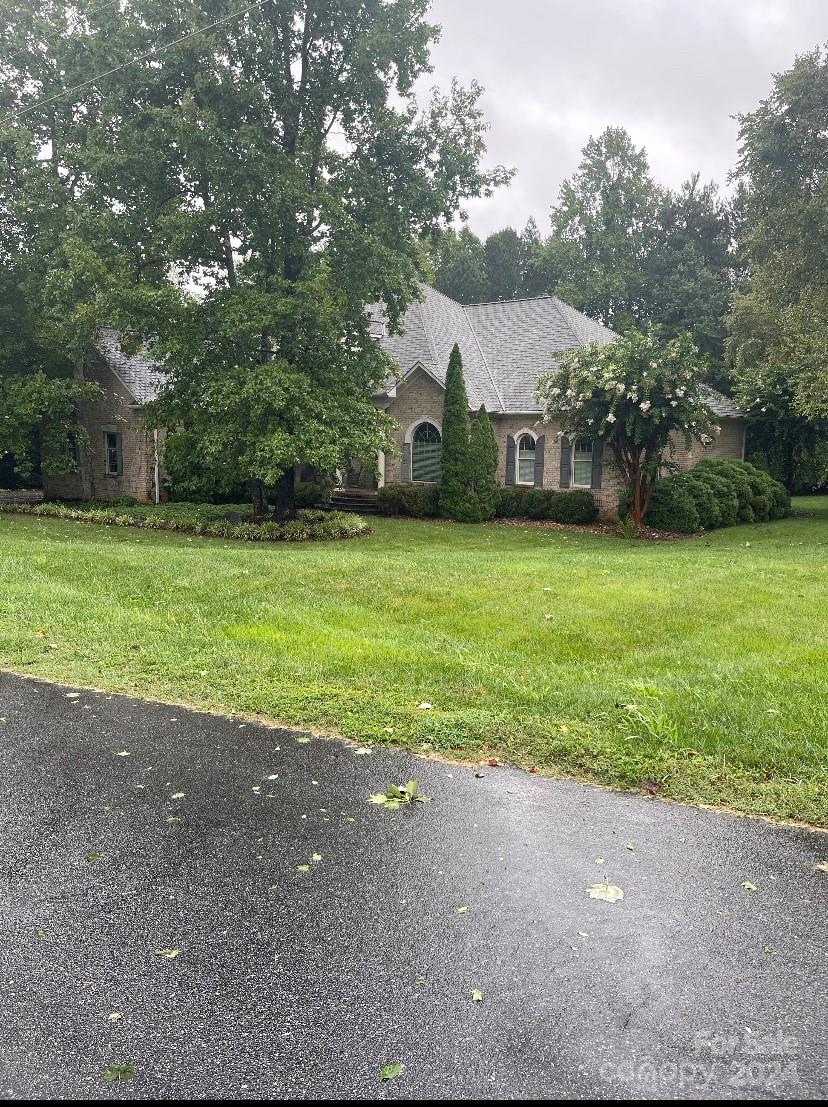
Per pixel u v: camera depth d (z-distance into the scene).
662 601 8.92
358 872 3.36
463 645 6.96
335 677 6.01
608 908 3.10
